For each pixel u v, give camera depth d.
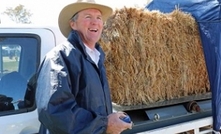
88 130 1.47
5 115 1.95
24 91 2.08
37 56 2.16
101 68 1.80
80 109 1.49
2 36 2.02
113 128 1.64
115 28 2.68
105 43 2.62
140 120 2.69
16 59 2.08
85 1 1.71
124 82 2.73
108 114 1.74
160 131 2.65
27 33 2.13
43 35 2.21
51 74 1.47
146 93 2.86
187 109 3.11
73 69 1.53
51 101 1.40
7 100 2.00
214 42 3.28
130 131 2.51
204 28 3.36
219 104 3.22
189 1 3.59
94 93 1.60
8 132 1.93
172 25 3.12
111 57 2.68
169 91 3.06
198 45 3.39
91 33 1.77
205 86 3.48
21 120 1.99
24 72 2.11
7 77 2.04
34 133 2.04
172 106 3.05
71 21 1.80
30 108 2.06
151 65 2.88
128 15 2.77
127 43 2.73
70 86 1.50
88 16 1.76
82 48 1.61
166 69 3.03
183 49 3.21
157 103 2.88
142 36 2.83
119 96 2.72
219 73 3.27
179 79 3.16
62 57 1.52
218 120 3.19
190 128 2.92
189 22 3.32
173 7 3.92
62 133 1.41
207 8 3.34
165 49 3.03
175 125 2.81
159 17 2.99
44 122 1.42
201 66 3.40
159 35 2.98
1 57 2.03
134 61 2.77
